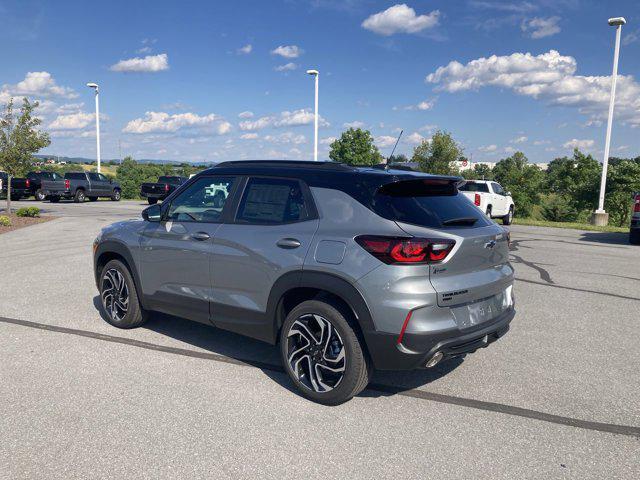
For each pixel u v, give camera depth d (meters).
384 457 3.04
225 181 4.52
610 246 13.28
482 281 3.70
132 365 4.42
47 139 19.44
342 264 3.54
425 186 3.87
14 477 2.79
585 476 2.88
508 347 5.07
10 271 8.55
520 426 3.45
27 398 3.75
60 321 5.70
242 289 4.20
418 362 3.42
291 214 3.98
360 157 34.00
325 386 3.74
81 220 18.00
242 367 4.43
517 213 50.84
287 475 2.84
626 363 4.64
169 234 4.78
